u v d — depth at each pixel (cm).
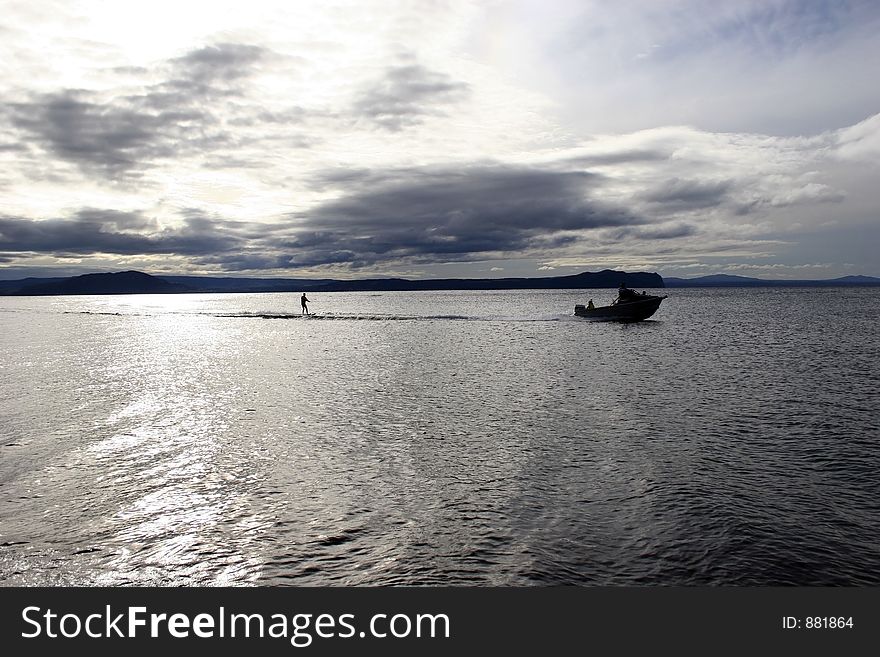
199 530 1029
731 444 1559
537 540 986
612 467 1363
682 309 10256
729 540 984
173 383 2666
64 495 1186
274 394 2361
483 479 1284
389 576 883
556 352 3822
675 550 955
